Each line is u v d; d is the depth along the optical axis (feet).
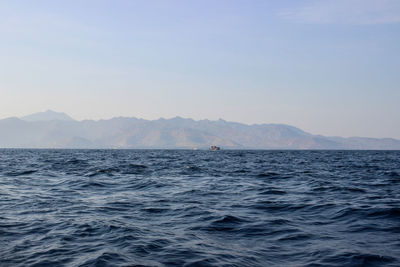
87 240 38.65
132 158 280.10
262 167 169.68
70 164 178.40
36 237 39.83
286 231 43.16
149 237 39.73
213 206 59.41
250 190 80.59
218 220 48.29
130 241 38.01
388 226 45.16
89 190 80.07
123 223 46.34
